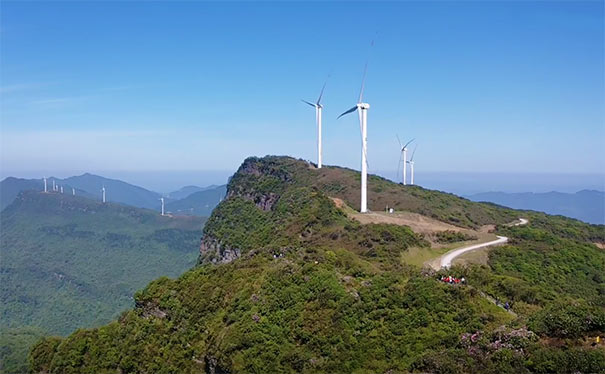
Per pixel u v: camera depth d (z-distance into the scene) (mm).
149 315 71000
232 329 54219
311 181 184000
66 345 71438
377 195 167750
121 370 64750
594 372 34188
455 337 43938
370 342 46188
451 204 166875
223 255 151375
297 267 63406
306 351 48156
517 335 39531
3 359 116875
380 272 64938
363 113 119188
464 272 65000
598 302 61375
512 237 118062
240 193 198125
